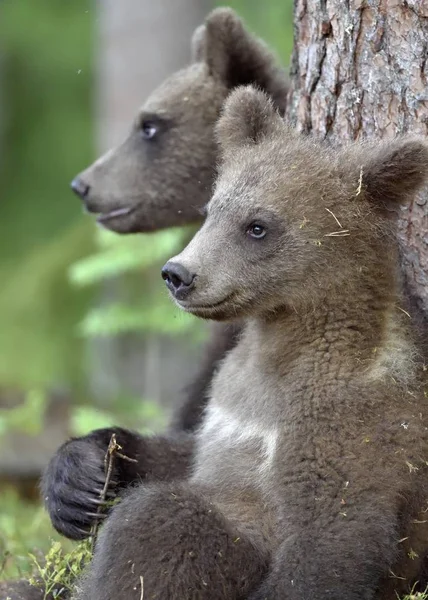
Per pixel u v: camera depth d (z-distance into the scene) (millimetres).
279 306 10312
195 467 10906
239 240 10242
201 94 14258
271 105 10938
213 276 10180
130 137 14672
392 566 9734
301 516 9391
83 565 10586
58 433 20125
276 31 24875
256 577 9531
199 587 9234
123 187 14492
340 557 9109
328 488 9438
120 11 25469
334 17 11219
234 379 10836
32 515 15570
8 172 35844
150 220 14578
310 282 10109
